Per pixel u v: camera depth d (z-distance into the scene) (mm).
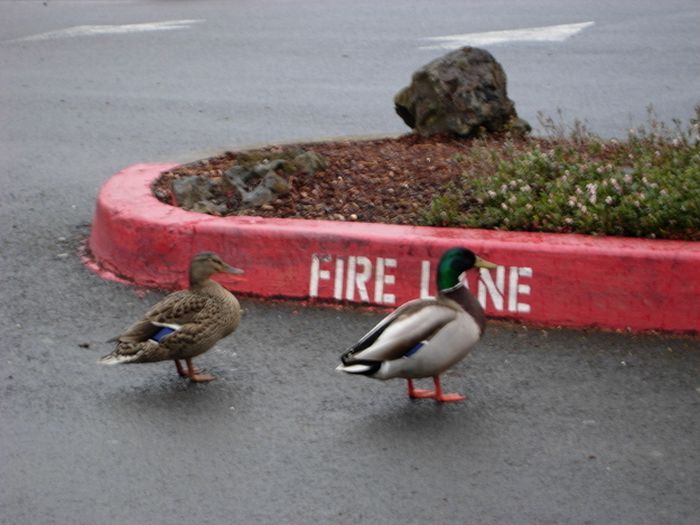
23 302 5363
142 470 4473
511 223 5355
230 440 4594
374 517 4285
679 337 5070
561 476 4426
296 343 5086
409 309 4672
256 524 4266
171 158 6316
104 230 5602
